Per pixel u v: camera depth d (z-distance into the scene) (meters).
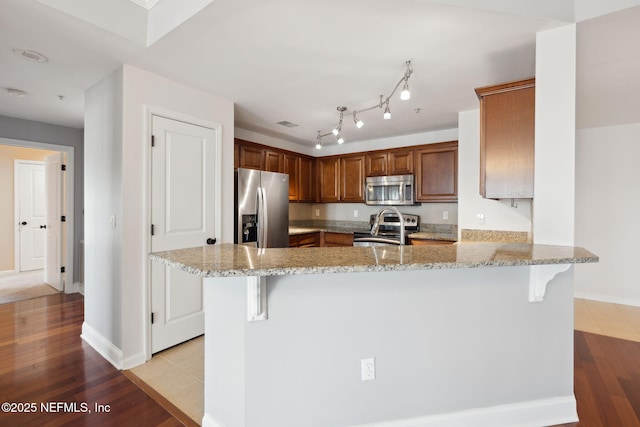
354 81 2.57
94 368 2.29
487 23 1.74
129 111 2.29
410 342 1.57
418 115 3.51
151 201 2.43
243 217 3.43
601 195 3.87
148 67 2.32
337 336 1.49
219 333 1.53
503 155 2.21
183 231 2.65
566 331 1.74
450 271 1.59
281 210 3.97
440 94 2.85
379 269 1.23
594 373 2.24
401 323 1.55
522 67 2.29
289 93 2.85
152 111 2.42
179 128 2.62
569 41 1.73
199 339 2.77
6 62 2.25
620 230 3.79
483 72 2.38
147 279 2.41
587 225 3.94
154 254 1.45
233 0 1.57
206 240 2.82
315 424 1.48
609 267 3.86
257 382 1.42
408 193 4.33
